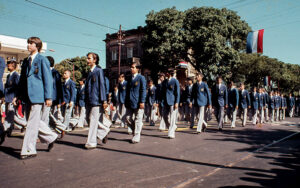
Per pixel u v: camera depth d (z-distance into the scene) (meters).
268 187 3.10
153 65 23.83
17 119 5.39
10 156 4.21
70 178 3.21
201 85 8.05
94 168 3.68
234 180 3.33
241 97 10.97
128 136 6.90
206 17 21.52
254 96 11.85
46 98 4.27
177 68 27.91
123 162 4.07
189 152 4.98
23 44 24.55
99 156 4.44
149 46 23.61
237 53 22.52
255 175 3.59
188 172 3.63
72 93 7.49
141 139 6.44
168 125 7.03
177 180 3.26
